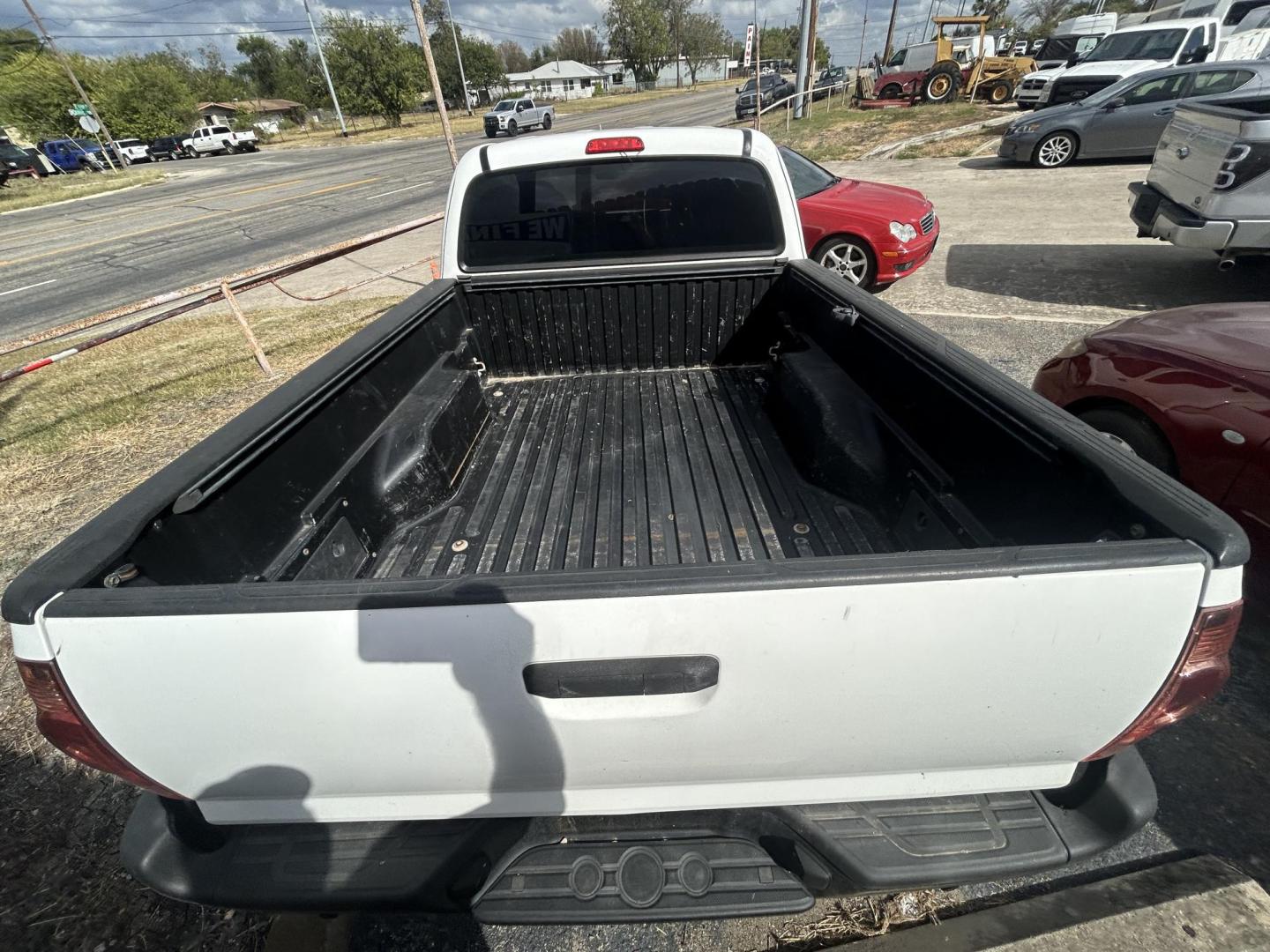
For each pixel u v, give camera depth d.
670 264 3.03
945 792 1.25
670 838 1.31
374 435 2.29
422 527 2.34
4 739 2.37
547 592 1.00
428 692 1.06
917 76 21.39
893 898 1.70
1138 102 10.04
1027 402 1.50
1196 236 4.93
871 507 2.24
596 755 1.14
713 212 2.93
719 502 2.37
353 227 12.62
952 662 1.04
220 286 4.98
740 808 1.26
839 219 5.90
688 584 0.99
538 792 1.22
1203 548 1.01
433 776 1.17
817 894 1.29
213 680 1.05
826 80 31.64
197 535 1.44
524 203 2.91
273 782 1.18
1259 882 1.70
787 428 2.64
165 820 1.29
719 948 1.64
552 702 1.07
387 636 1.01
